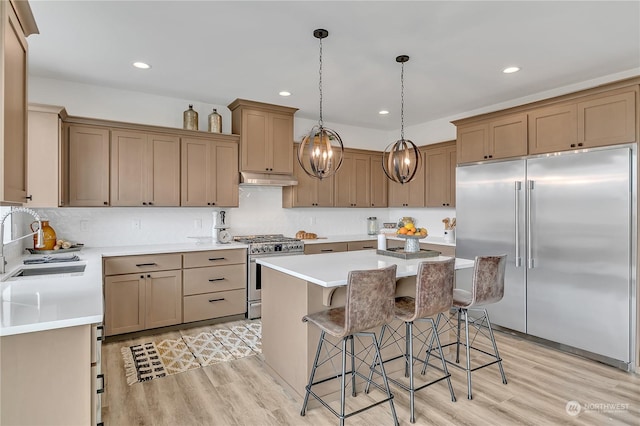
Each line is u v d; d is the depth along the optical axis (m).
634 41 2.78
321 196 5.20
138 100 4.09
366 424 2.18
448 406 2.37
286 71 3.44
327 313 2.32
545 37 2.72
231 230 4.77
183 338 3.56
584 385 2.64
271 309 2.83
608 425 2.15
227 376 2.79
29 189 3.12
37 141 3.15
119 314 3.46
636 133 2.82
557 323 3.29
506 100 4.32
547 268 3.36
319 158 2.89
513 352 3.25
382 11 2.37
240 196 4.85
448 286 2.33
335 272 2.36
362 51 2.98
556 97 3.26
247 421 2.21
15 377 1.42
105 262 3.39
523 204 3.53
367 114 5.00
